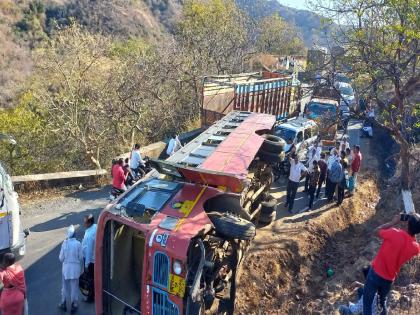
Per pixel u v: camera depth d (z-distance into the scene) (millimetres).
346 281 9875
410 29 10281
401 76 11344
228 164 8391
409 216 5527
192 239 6488
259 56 36750
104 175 15133
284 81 19938
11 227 8953
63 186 14383
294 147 15055
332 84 12523
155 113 21516
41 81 20859
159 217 6875
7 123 18656
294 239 11414
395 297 7559
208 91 17453
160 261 6441
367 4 11414
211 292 6535
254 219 11680
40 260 10062
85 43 19438
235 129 10883
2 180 9000
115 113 19141
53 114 18422
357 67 12047
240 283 9531
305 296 9875
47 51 19703
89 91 18750
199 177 7652
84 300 8680
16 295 6840
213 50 26797
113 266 7148
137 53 23969
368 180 17156
